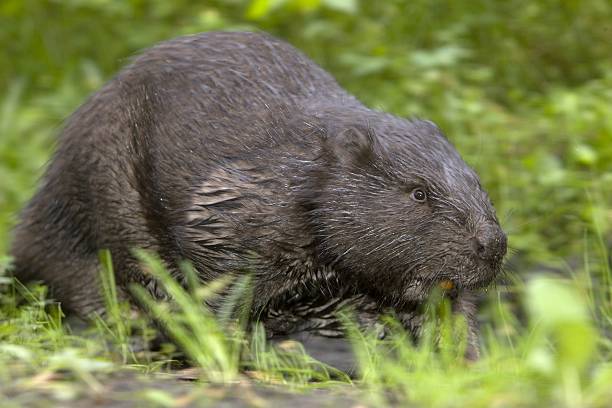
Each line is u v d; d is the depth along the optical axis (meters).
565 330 6.91
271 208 9.81
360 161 9.74
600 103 14.62
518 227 13.39
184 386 7.80
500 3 18.16
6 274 11.24
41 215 11.17
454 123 15.02
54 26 18.80
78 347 10.02
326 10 17.75
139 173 10.38
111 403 7.27
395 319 10.15
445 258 9.52
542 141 15.02
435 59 15.34
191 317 8.93
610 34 17.89
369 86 16.48
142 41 17.80
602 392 7.07
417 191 9.64
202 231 9.90
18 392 7.46
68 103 16.77
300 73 10.65
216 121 10.19
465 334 9.62
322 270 9.98
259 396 7.64
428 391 7.44
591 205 12.95
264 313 10.17
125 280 10.76
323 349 11.09
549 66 17.72
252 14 14.72
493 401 7.11
